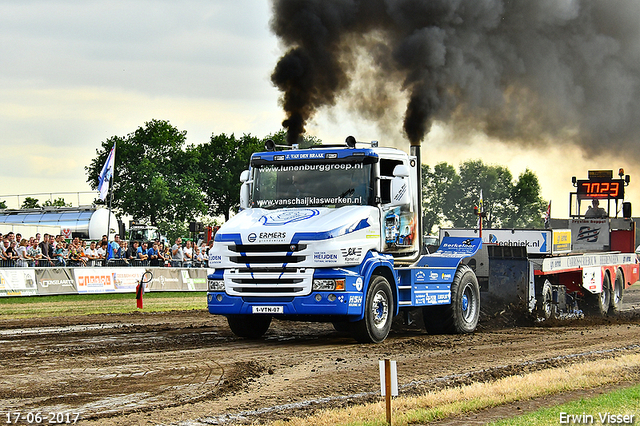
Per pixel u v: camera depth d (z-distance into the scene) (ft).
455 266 47.09
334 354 35.78
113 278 77.05
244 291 38.29
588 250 73.05
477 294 49.03
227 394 25.93
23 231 111.86
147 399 25.17
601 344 40.32
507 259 54.29
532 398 25.02
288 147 43.24
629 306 76.74
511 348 38.42
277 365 32.27
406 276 43.14
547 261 55.47
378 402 23.75
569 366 31.55
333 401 24.56
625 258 71.10
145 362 32.99
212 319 54.90
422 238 46.47
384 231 41.01
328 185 40.47
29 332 45.19
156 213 243.40
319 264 36.96
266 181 41.63
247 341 41.39
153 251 87.86
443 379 28.40
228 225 39.47
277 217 39.32
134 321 52.95
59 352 36.04
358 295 37.91
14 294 67.72
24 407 23.98
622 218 72.02
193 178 256.52
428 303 44.47
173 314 58.95
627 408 22.81
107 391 26.53
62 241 80.94
